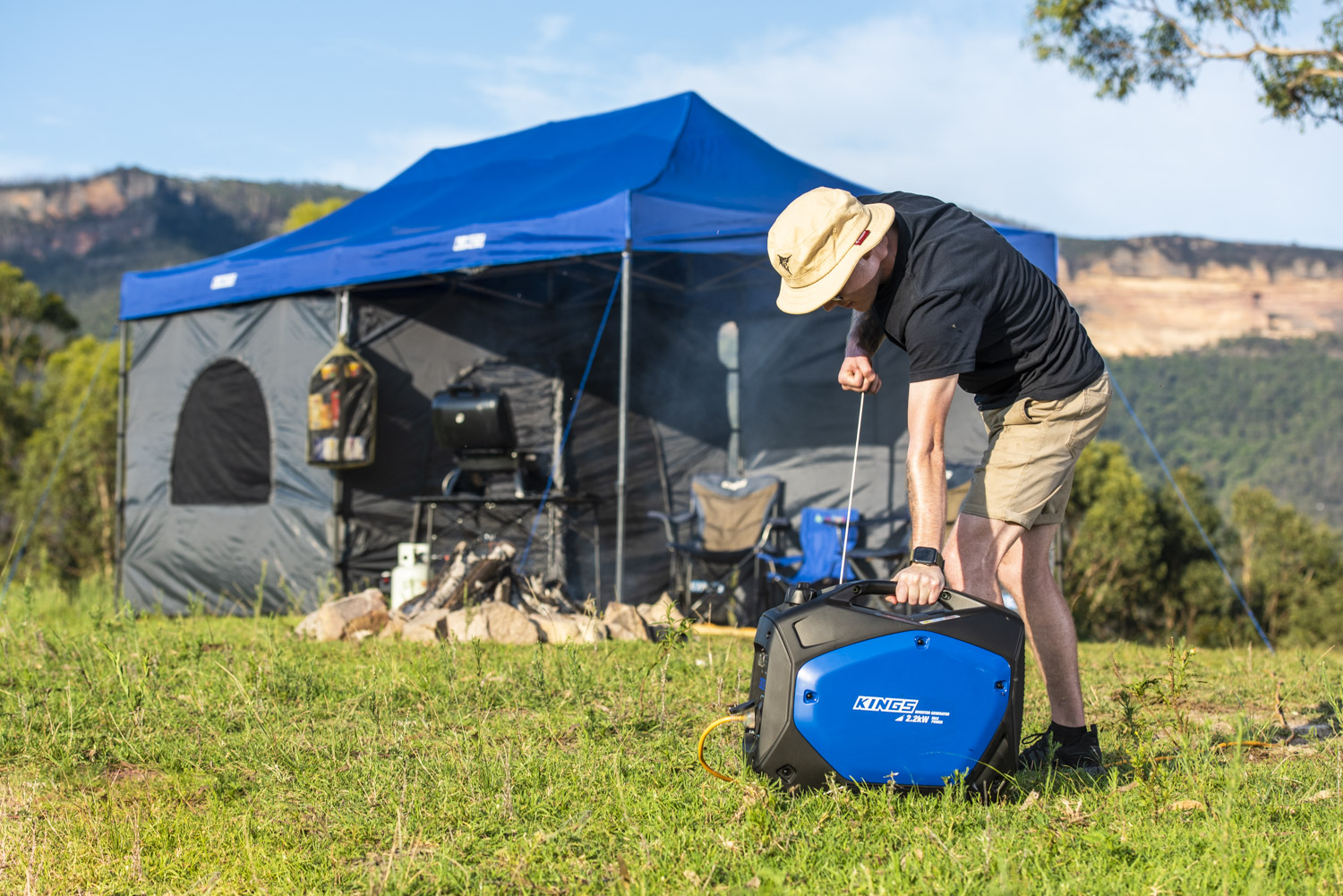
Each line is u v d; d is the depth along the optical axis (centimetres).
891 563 757
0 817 232
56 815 238
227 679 377
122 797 253
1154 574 2822
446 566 754
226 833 218
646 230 594
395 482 783
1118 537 2756
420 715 332
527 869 192
